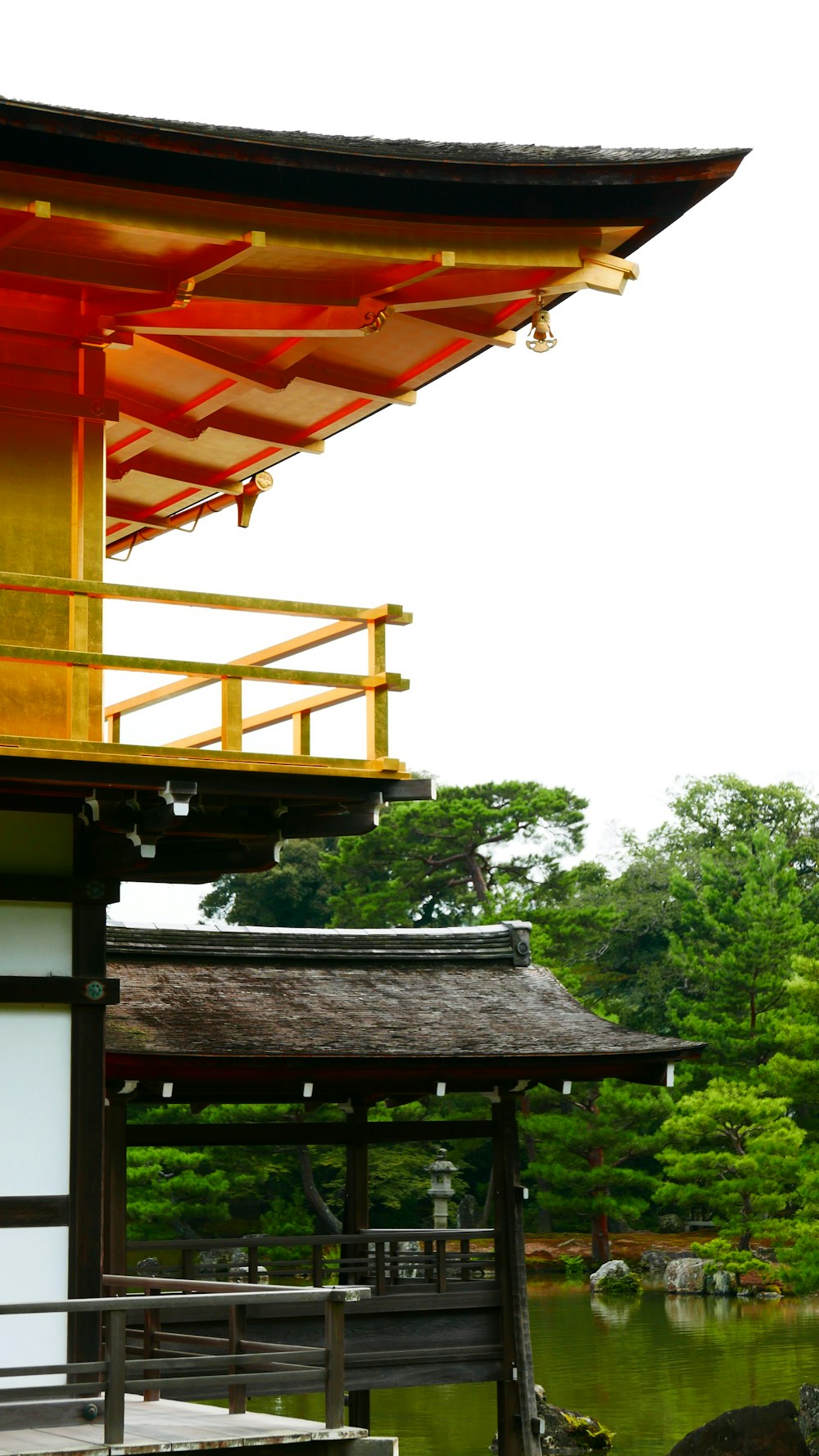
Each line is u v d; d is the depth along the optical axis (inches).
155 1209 1509.6
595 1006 2213.3
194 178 353.7
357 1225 637.3
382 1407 1042.7
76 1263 383.6
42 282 385.4
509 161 382.9
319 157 357.1
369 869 2544.3
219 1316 577.3
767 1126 1676.9
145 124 345.7
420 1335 607.5
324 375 469.4
